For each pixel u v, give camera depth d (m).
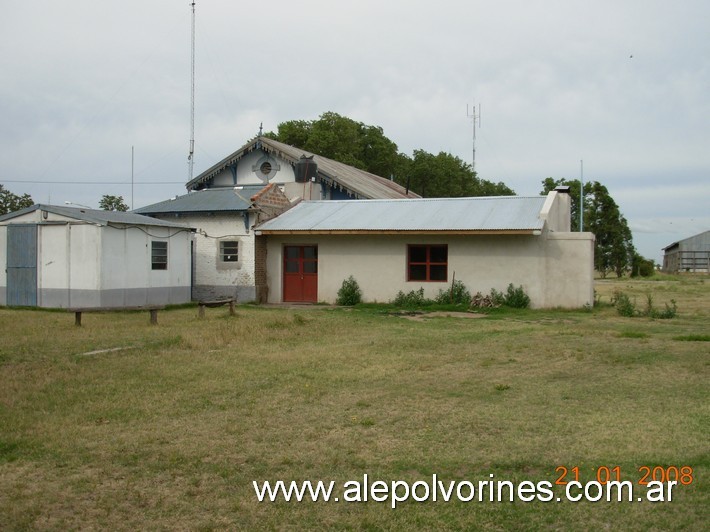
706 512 5.07
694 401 8.34
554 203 23.77
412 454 6.36
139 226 21.67
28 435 6.93
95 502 5.30
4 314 19.02
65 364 10.66
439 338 14.23
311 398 8.54
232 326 15.33
